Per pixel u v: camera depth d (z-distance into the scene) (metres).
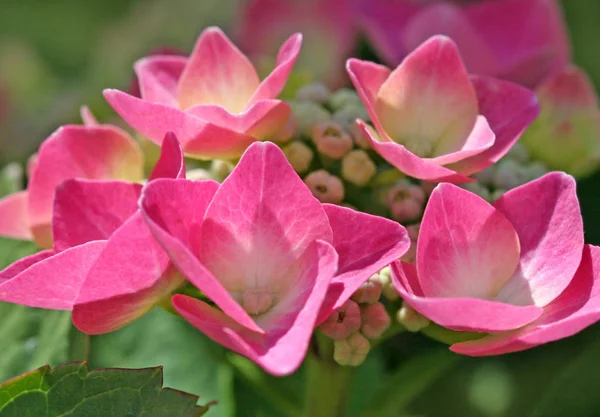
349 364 0.23
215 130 0.23
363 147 0.25
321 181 0.24
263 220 0.22
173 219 0.21
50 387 0.23
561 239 0.23
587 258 0.23
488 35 0.30
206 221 0.22
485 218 0.23
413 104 0.24
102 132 0.25
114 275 0.21
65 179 0.24
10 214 0.26
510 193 0.23
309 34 0.30
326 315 0.21
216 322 0.21
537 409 0.27
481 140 0.23
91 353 0.28
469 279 0.23
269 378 0.26
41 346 0.26
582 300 0.22
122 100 0.23
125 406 0.23
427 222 0.22
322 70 0.30
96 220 0.23
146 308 0.22
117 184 0.23
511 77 0.28
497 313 0.21
